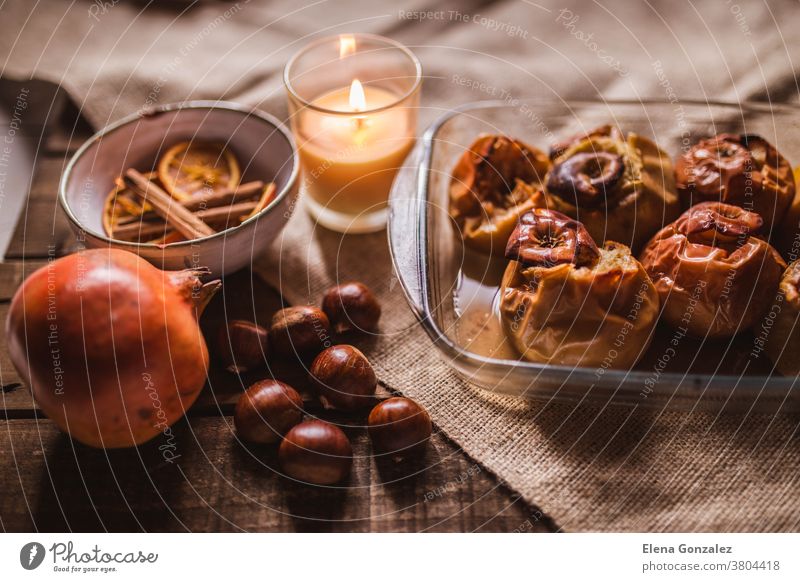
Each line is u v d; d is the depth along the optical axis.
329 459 0.43
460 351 0.43
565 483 0.44
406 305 0.52
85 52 0.69
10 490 0.44
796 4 0.72
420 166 0.51
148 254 0.48
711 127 0.55
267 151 0.55
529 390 0.44
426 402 0.47
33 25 0.71
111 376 0.42
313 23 0.72
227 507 0.44
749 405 0.45
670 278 0.47
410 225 0.49
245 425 0.45
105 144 0.53
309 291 0.53
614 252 0.46
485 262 0.52
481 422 0.47
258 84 0.67
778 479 0.44
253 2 0.74
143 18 0.73
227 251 0.49
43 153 0.61
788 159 0.53
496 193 0.52
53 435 0.46
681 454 0.45
